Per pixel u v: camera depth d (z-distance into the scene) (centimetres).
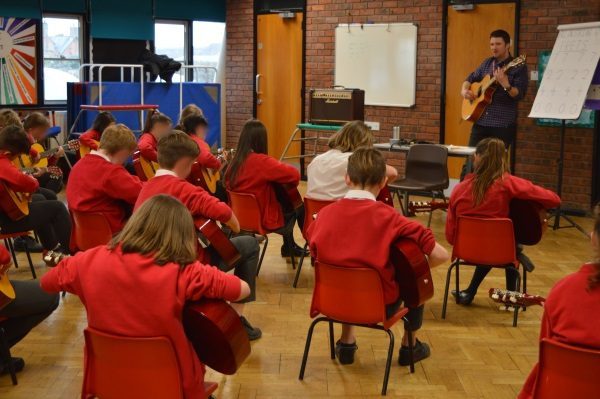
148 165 604
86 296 232
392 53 895
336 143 464
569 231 687
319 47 960
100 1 971
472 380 353
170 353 228
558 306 225
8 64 902
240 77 1048
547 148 786
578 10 759
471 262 425
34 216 487
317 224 327
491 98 703
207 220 341
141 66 913
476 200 416
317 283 332
